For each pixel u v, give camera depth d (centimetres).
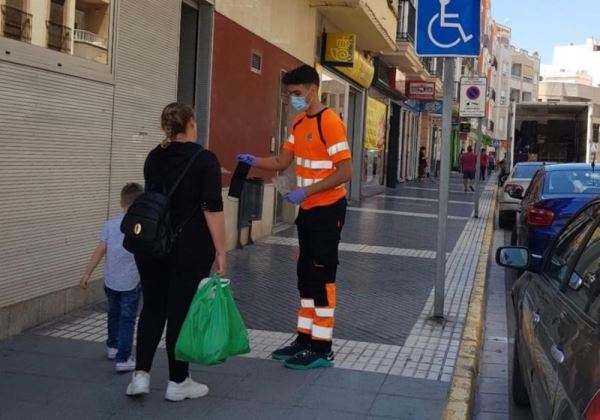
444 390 535
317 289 573
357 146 2178
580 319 333
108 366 554
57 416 461
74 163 683
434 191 2894
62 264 678
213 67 1029
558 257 471
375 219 1697
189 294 477
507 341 774
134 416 464
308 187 542
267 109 1284
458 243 1359
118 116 752
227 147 1101
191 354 461
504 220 1789
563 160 2578
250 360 590
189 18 1015
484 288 948
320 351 578
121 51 750
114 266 536
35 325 647
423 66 2828
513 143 2606
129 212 458
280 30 1334
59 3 655
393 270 1041
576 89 7844
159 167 479
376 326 720
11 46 586
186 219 473
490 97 7588
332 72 1756
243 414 475
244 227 1177
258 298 819
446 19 728
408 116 3434
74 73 671
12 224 603
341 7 1555
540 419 341
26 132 612
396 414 485
